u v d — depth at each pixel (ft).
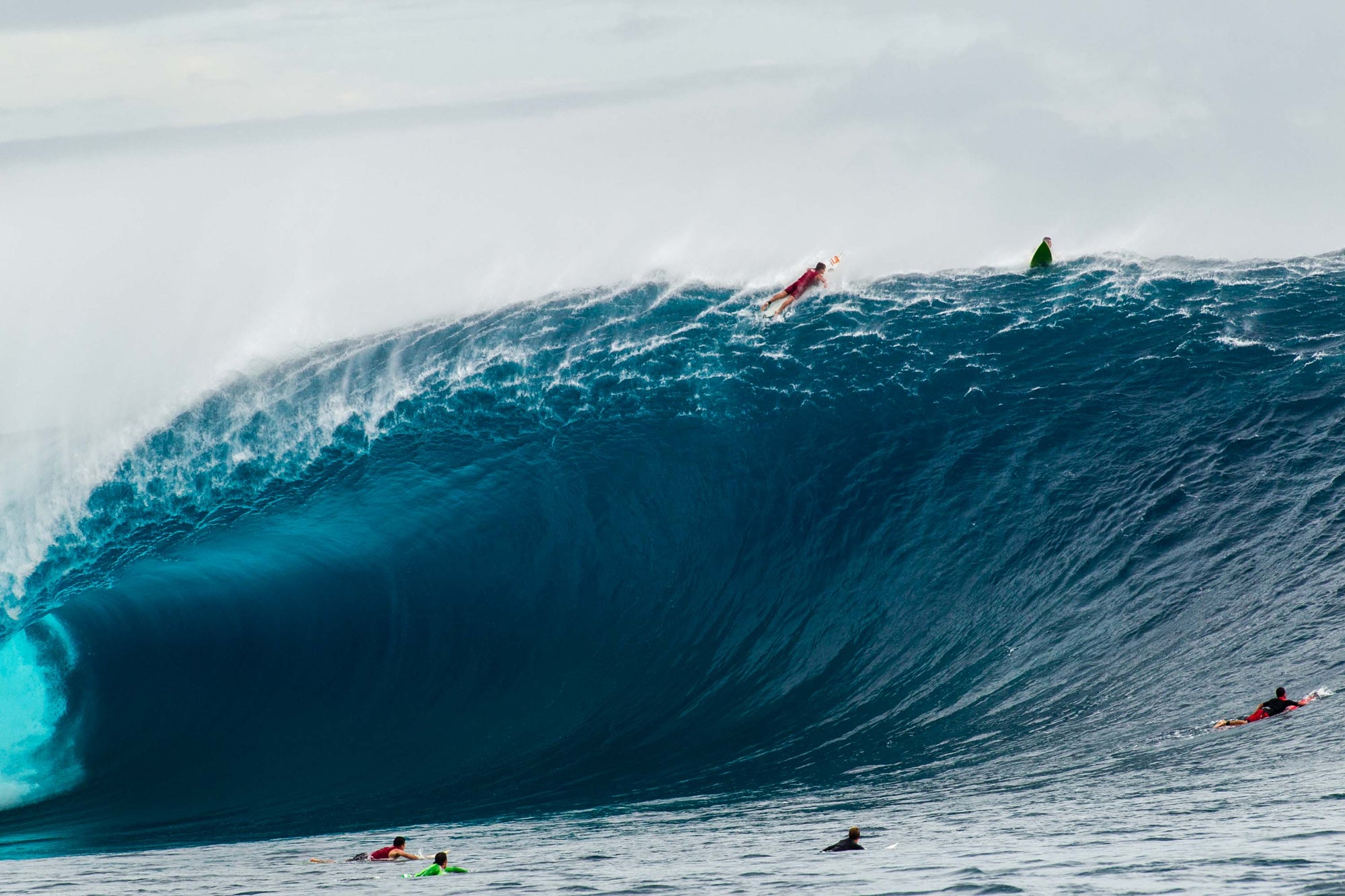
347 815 81.10
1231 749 65.00
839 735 83.35
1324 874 36.78
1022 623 89.97
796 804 69.15
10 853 77.97
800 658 94.68
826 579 101.04
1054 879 39.68
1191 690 75.51
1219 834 46.62
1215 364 110.22
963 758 74.64
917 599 96.02
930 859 47.09
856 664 91.97
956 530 100.37
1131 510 95.55
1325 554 84.89
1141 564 90.68
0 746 97.96
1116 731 73.00
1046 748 73.26
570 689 97.81
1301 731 65.10
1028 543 96.73
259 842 74.49
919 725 82.33
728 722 89.15
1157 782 61.36
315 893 49.47
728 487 111.45
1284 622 79.51
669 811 71.26
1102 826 51.90
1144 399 107.65
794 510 107.65
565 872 51.37
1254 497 92.89
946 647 90.68
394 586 109.19
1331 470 92.89
